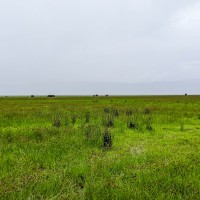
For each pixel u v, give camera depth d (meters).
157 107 36.97
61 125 18.80
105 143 12.12
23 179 7.24
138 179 7.29
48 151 10.72
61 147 11.33
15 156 10.09
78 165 8.86
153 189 6.45
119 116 23.38
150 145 12.92
